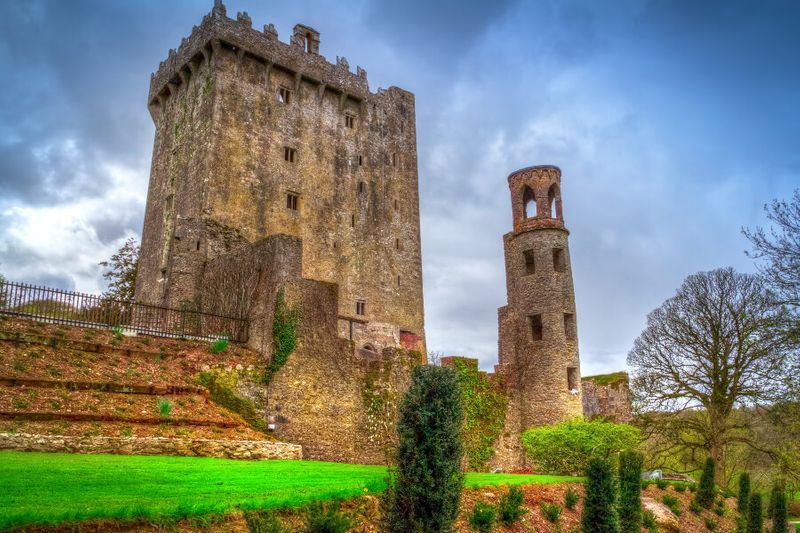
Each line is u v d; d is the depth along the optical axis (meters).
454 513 10.80
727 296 37.09
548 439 29.33
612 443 28.67
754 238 26.11
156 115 49.19
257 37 44.44
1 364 18.89
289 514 11.21
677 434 37.47
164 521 9.80
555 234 42.28
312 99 47.34
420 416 10.91
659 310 39.53
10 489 10.57
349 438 27.05
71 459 14.30
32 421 16.44
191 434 18.91
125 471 13.20
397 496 10.76
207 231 38.28
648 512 19.11
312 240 44.38
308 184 45.16
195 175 41.38
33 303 23.22
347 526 9.70
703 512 24.34
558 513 15.81
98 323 24.64
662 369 38.19
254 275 28.20
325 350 27.39
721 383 36.62
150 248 44.69
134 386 20.53
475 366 39.00
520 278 42.69
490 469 37.47
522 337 41.69
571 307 41.38
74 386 19.16
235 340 26.98
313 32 48.62
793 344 26.02
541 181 43.41
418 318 49.84
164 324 28.91
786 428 30.25
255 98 43.75
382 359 29.91
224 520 10.40
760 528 22.92
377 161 50.50
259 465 17.09
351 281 46.03
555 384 39.72
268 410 24.59
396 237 50.12
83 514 9.34
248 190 41.69
